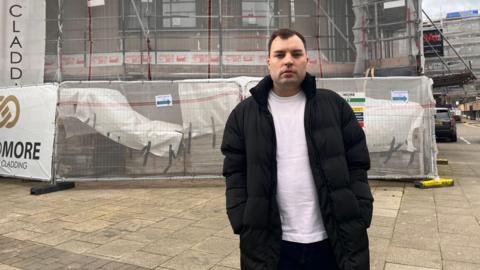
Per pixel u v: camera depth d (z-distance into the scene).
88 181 8.28
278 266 2.16
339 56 11.71
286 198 2.14
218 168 8.02
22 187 8.15
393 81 7.85
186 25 11.91
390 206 6.22
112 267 3.96
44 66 10.97
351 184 2.17
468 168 10.48
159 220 5.62
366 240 2.13
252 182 2.13
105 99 7.93
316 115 2.15
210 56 11.27
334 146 2.11
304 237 2.11
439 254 4.18
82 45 11.75
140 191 7.68
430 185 7.61
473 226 5.15
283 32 2.17
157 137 7.99
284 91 2.20
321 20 11.88
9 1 10.42
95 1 10.80
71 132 7.85
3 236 4.98
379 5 10.94
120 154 7.96
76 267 3.97
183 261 4.09
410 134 7.82
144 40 11.57
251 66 11.36
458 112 51.97
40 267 3.98
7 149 8.45
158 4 11.98
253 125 2.18
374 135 7.81
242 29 11.59
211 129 8.02
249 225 2.11
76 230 5.19
